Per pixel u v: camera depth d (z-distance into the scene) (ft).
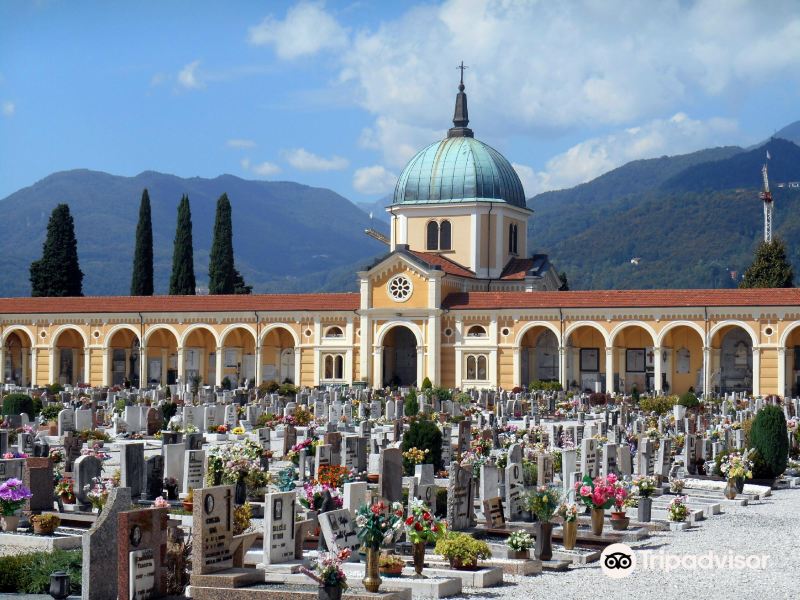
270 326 387.14
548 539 104.63
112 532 82.64
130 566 81.25
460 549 96.84
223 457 128.57
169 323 394.93
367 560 88.79
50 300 409.69
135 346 411.13
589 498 117.08
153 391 324.80
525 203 431.43
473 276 404.57
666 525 123.75
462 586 93.25
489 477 122.01
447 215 410.93
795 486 170.09
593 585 94.43
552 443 191.83
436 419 235.61
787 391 344.90
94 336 401.29
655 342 347.77
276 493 95.09
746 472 152.66
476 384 368.89
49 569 89.66
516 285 407.64
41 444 152.76
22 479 119.96
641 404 289.33
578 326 357.82
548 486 126.93
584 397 312.29
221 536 88.48
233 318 389.60
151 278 469.16
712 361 347.56
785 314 334.85
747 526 127.24
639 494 128.67
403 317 373.81
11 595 86.74
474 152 416.46
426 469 127.54
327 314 382.83
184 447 136.67
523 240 430.20
